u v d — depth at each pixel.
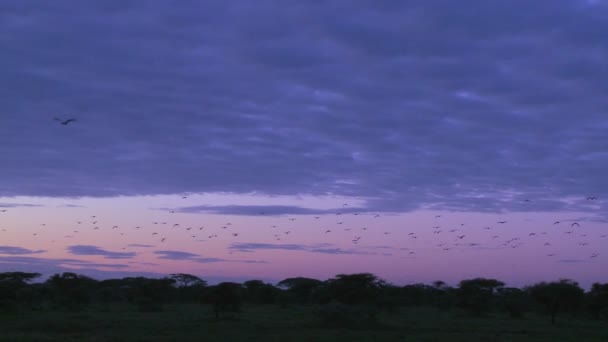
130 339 46.53
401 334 53.16
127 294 117.06
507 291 107.00
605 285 87.69
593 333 58.38
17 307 78.62
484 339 50.44
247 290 118.75
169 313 81.19
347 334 52.06
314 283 119.56
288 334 51.44
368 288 85.50
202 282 129.75
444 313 95.12
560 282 78.56
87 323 58.59
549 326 68.75
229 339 47.25
